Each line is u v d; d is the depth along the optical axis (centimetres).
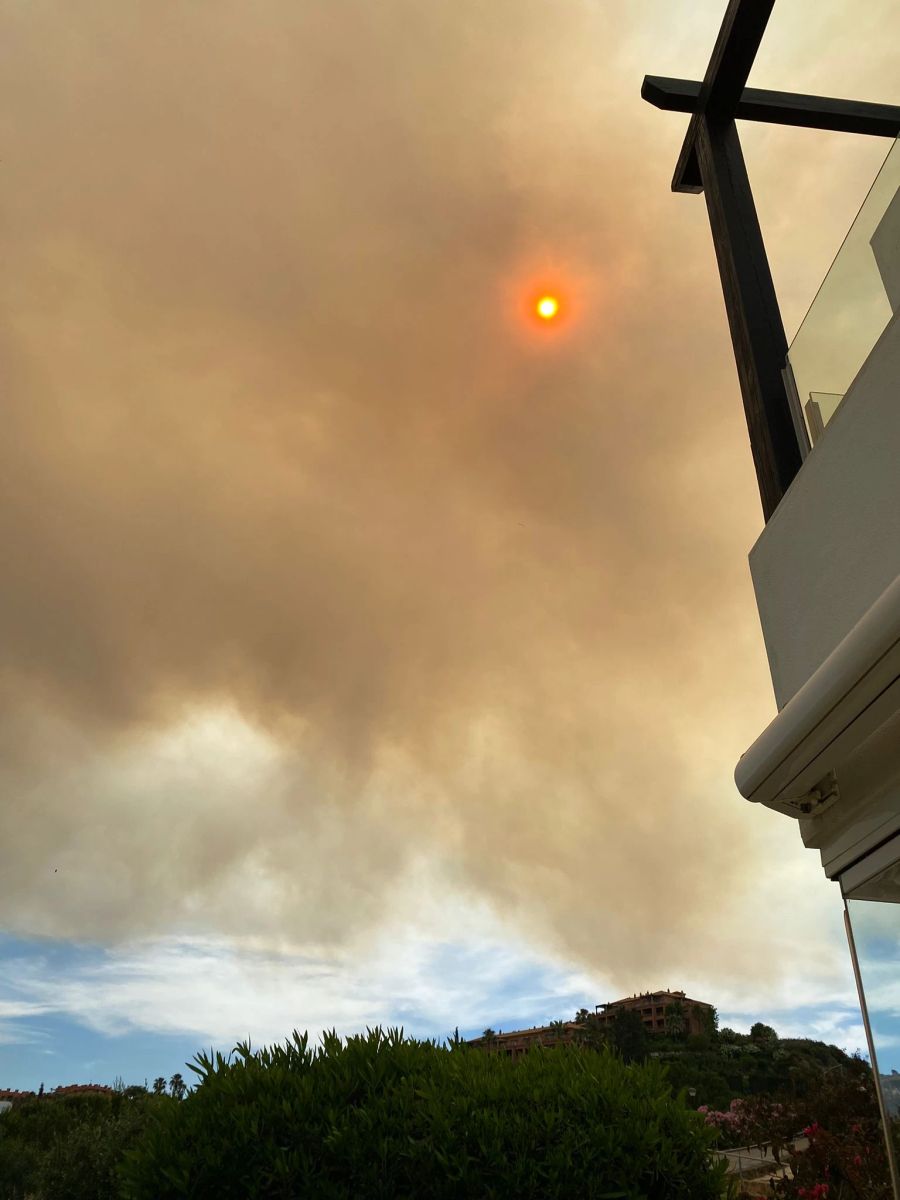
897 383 308
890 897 285
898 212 375
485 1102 321
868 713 262
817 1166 455
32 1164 777
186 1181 298
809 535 382
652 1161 300
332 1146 305
